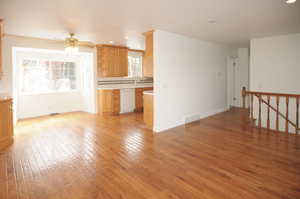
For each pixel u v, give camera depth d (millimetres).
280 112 4512
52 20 3207
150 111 4469
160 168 2510
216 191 1983
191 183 2143
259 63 4773
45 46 4906
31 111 5852
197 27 3754
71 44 3912
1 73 3453
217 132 4152
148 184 2133
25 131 4297
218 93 6188
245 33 4246
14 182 2182
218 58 6047
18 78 5562
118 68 6242
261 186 2064
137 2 2477
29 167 2555
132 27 3719
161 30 4020
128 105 6625
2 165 2613
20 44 4500
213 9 2746
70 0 2391
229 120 5258
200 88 5371
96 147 3295
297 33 4172
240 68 7098
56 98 6375
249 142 3500
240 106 7219
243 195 1908
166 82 4301
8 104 3396
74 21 3283
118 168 2516
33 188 2064
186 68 4820
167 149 3184
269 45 4582
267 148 3186
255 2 2488
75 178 2271
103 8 2676
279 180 2182
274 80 4551
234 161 2699
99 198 1888
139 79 7363
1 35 3334
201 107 5480
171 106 4500
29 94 5770
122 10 2768
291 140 3588
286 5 2596
